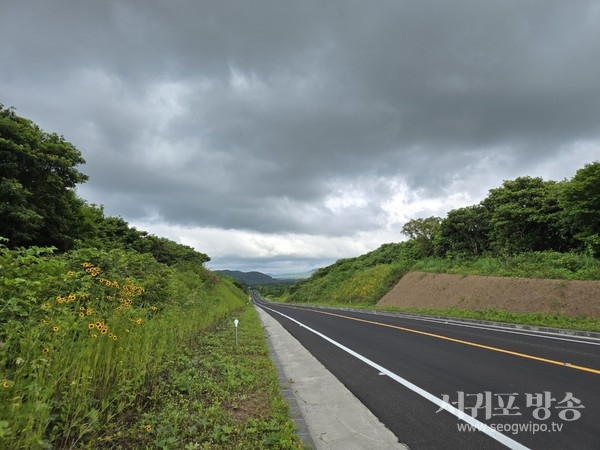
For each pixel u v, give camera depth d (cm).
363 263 6825
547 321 1661
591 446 411
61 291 577
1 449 270
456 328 1588
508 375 714
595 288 1822
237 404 535
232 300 3750
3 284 461
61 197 1539
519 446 414
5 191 1184
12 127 1292
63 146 1479
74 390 380
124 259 1000
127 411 449
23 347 362
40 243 1434
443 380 698
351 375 773
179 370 673
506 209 3066
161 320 752
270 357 955
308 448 415
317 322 2108
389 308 3141
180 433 412
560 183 2981
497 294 2350
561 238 2858
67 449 339
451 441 434
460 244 3850
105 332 455
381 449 419
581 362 822
